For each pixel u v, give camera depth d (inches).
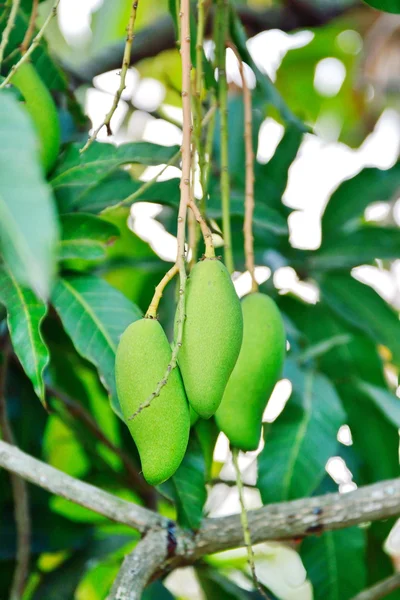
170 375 33.2
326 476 51.2
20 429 53.9
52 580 52.1
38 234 24.5
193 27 42.0
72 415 54.1
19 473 40.8
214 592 53.4
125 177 45.8
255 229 54.7
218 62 41.9
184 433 33.4
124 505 41.2
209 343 33.0
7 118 26.2
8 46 46.2
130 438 53.8
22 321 38.8
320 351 49.7
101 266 54.7
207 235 34.5
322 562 48.2
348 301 55.7
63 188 42.4
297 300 56.0
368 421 52.2
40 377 38.2
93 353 40.5
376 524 51.8
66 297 41.6
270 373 37.8
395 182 56.2
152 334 33.5
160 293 34.1
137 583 39.3
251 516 41.7
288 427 46.2
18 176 25.3
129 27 35.9
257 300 38.9
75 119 49.8
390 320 55.1
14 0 37.9
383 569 52.0
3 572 52.8
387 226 56.1
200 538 41.1
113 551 53.6
